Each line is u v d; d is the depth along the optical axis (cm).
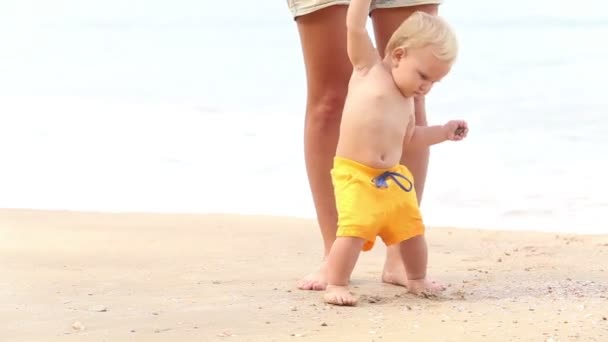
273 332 599
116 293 718
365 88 695
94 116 1747
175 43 2764
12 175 1317
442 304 673
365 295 711
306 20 746
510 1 3169
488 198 1177
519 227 1059
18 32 2998
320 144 761
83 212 1087
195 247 909
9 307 671
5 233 959
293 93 1958
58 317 643
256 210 1156
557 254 871
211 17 3225
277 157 1415
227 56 2505
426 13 701
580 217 1086
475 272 796
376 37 774
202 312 654
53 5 3525
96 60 2480
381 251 909
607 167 1291
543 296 692
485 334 580
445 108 1733
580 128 1530
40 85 2094
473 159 1363
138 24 3145
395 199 689
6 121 1684
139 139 1550
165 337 591
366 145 687
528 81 1984
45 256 855
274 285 748
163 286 743
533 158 1353
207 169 1352
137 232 977
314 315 644
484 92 1880
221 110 1797
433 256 873
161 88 2055
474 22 2866
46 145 1501
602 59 2217
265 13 3269
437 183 1251
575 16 2891
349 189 687
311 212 1147
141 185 1274
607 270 792
